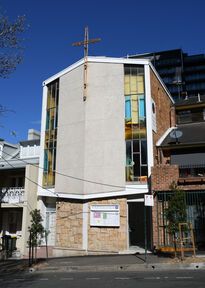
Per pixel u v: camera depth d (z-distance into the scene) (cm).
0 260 2178
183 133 2550
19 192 2588
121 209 2139
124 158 2205
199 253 1611
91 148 2283
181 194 1491
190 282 1006
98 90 2362
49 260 1730
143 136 2219
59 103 2538
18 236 2588
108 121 2294
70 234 2264
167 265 1334
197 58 10819
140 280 1078
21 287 1048
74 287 1009
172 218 1469
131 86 2328
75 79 2472
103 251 2106
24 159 2717
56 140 2505
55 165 2456
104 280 1111
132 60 2350
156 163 2244
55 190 2398
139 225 2223
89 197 2217
